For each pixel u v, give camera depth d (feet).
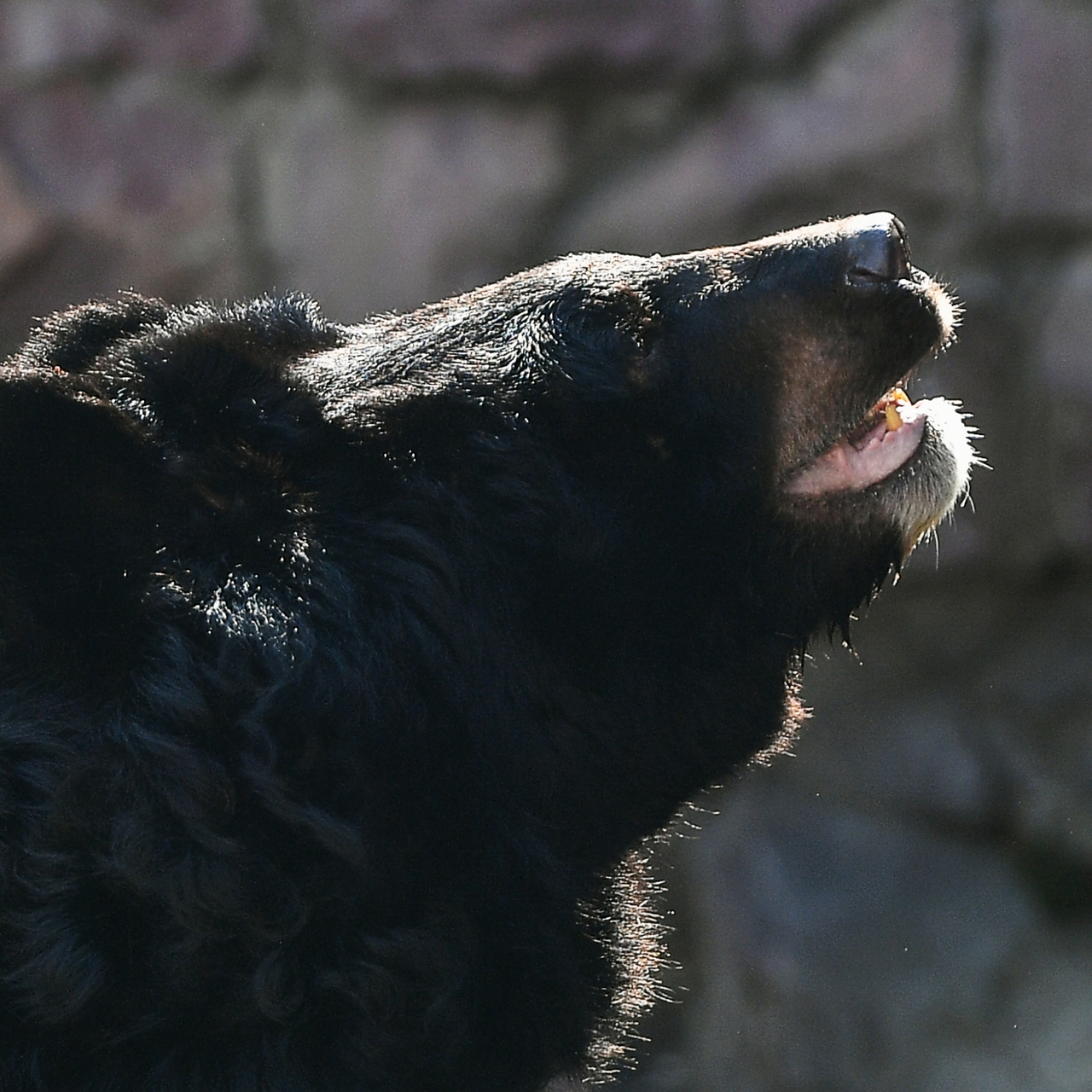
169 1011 11.14
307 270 35.45
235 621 11.44
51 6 35.04
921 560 34.12
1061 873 32.89
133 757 11.10
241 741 11.24
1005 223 33.27
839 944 32.40
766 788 34.73
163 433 12.48
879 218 14.06
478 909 12.21
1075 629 34.04
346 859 11.32
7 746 11.19
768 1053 32.48
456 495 12.53
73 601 11.00
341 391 13.02
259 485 12.23
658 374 13.35
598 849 13.57
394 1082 11.75
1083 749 33.12
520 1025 12.58
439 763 12.05
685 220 34.12
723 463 13.46
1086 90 32.60
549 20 33.96
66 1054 11.10
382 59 34.60
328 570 11.93
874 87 33.32
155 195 35.32
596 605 12.92
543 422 12.93
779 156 33.68
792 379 13.62
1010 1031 30.86
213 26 35.01
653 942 15.79
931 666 34.68
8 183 34.81
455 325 13.51
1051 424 33.17
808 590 14.26
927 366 33.09
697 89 34.14
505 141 34.60
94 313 15.07
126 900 11.10
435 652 12.15
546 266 13.99
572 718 12.92
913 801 34.06
